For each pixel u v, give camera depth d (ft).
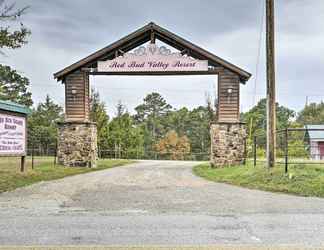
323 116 205.98
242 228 19.20
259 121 153.89
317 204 26.48
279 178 36.76
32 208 25.07
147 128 218.18
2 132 42.96
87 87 65.26
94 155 65.72
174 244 16.24
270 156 41.68
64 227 19.47
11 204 26.68
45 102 200.03
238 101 63.00
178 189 35.50
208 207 25.43
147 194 31.96
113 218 21.74
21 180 40.63
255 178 39.27
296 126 159.63
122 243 16.40
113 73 64.49
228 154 62.80
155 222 20.66
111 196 30.73
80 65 64.13
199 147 194.08
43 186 37.45
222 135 63.00
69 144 64.54
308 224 20.06
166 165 76.95
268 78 42.06
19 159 82.58
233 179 42.37
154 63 63.52
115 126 127.54
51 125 167.02
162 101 240.73
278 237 17.42
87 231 18.60
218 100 63.62
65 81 65.05
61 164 64.49
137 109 240.32
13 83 153.69
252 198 29.48
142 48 63.72
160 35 65.10
